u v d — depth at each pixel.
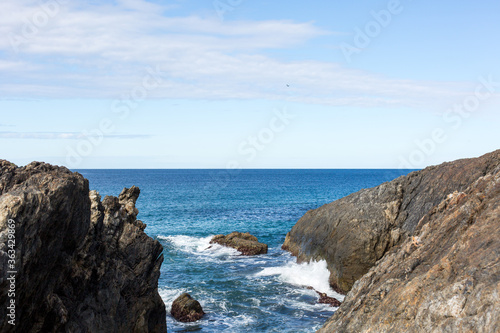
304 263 37.59
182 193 124.62
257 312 27.86
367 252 31.55
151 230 60.44
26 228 12.02
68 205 13.94
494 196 14.22
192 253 44.62
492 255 11.25
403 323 11.81
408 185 34.75
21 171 14.95
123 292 18.98
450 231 14.56
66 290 15.46
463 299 10.64
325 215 38.59
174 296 30.55
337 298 31.22
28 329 13.22
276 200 103.50
